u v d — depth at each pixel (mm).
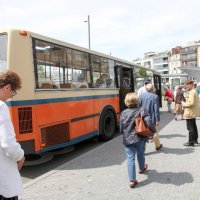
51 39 6703
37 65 6203
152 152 6996
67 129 6961
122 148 7684
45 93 6305
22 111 5824
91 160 6566
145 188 4688
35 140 5973
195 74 26344
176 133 9500
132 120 4844
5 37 5930
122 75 10469
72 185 5012
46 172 6246
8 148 2369
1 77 2471
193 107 7406
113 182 5066
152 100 6891
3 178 2418
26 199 4473
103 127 8805
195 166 5727
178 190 4531
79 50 7848
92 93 8281
